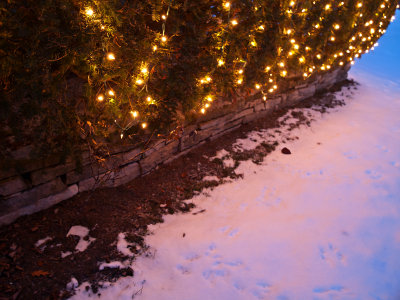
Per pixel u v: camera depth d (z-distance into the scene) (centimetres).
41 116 270
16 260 280
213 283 303
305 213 417
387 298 303
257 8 407
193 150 506
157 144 428
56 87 272
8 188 296
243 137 575
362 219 411
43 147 293
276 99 667
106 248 317
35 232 311
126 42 296
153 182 428
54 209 340
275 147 573
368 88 962
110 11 253
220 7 358
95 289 276
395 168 548
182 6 332
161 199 404
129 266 304
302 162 545
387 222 409
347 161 563
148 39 306
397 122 750
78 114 312
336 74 895
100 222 344
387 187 487
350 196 459
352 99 857
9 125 264
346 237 378
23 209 317
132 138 385
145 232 348
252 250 344
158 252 326
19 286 260
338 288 309
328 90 871
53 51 251
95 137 341
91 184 373
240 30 411
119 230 342
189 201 414
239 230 372
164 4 315
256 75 506
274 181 484
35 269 277
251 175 491
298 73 697
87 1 245
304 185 480
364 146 623
